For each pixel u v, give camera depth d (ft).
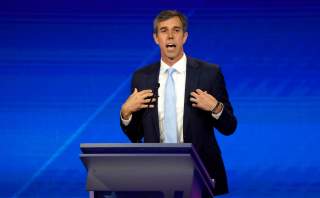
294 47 45.93
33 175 45.96
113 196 21.90
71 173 45.93
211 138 28.63
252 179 44.98
